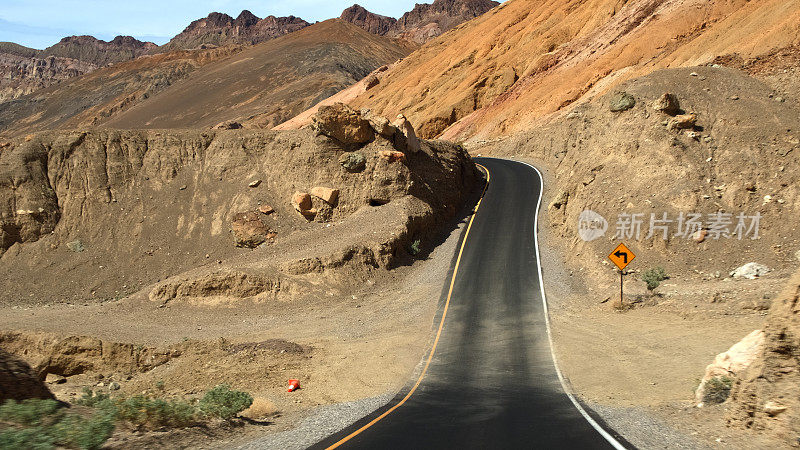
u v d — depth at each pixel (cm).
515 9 10781
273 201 3738
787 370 859
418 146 4103
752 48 3866
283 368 1986
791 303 876
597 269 2689
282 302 2816
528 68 8062
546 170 4628
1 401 833
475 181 4631
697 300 2123
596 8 8069
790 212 2506
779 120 2969
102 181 3919
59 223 3762
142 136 4166
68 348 2327
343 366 1970
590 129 3784
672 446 841
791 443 795
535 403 1271
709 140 3017
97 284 3378
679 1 6391
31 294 3319
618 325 2103
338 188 3722
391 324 2461
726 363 1151
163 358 2311
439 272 3059
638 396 1355
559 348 1933
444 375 1730
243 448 882
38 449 668
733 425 922
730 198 2675
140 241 3641
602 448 827
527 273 2850
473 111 8531
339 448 861
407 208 3516
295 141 3938
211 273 2914
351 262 3045
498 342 2069
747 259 2402
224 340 2366
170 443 870
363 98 13075
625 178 3048
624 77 5509
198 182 3950
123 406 961
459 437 927
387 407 1295
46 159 3981
